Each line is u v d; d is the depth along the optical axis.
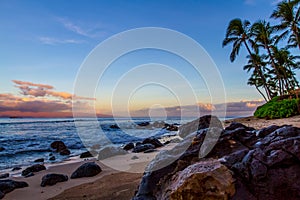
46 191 6.81
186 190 3.29
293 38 29.75
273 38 29.38
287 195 3.17
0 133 31.75
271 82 44.66
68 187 6.98
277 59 36.47
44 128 41.97
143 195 4.20
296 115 21.84
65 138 25.17
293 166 3.36
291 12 24.08
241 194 3.23
